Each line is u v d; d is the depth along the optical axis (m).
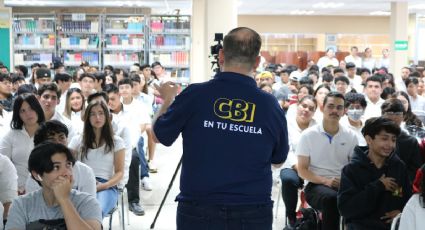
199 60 13.41
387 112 4.23
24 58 12.57
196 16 13.41
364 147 3.66
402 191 3.45
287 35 19.98
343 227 3.71
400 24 14.57
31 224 2.48
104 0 13.48
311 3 14.87
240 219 2.12
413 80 7.38
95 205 2.63
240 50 2.17
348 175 3.53
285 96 7.14
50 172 2.48
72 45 12.55
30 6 15.26
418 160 3.94
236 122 2.13
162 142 2.21
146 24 12.31
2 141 4.02
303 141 4.25
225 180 2.11
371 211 3.44
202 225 2.14
